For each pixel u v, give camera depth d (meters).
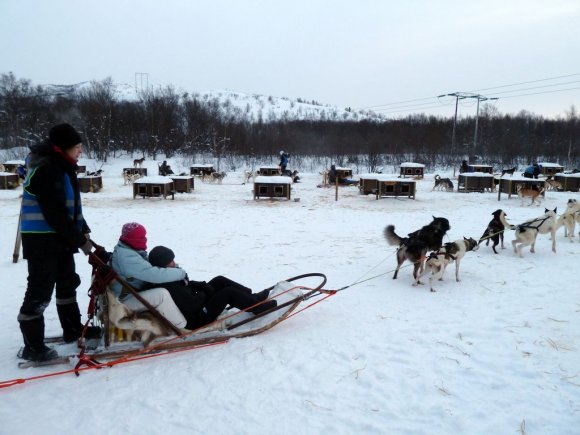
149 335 4.07
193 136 48.34
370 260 8.04
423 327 4.82
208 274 7.07
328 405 3.33
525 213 14.10
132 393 3.49
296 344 4.37
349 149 47.94
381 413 3.23
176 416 3.19
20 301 5.69
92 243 4.00
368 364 3.96
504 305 5.54
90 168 38.78
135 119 48.09
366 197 18.61
